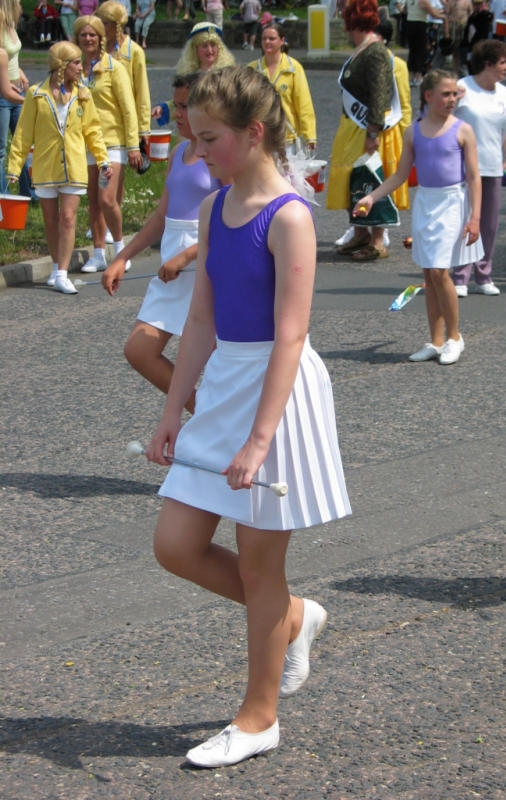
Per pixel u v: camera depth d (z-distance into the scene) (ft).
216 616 21.99
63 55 49.49
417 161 38.19
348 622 21.67
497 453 30.55
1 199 50.19
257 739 17.17
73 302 48.96
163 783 16.83
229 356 16.37
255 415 16.03
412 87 112.68
